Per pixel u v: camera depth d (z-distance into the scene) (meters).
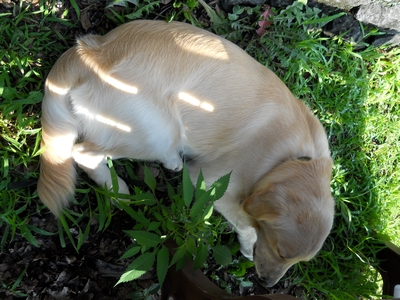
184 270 0.52
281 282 0.73
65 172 0.55
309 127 0.58
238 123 0.54
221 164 0.57
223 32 0.70
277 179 0.52
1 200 0.58
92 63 0.51
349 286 0.74
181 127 0.55
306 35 0.73
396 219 0.81
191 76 0.52
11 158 0.59
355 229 0.77
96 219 0.64
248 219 0.58
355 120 0.79
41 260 0.61
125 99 0.51
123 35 0.52
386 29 0.76
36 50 0.61
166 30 0.53
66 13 0.62
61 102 0.52
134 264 0.48
